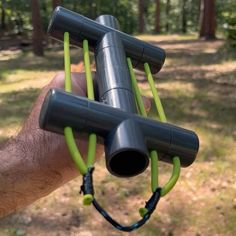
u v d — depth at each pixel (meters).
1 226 4.84
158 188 0.62
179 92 10.00
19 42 25.25
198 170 5.91
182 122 7.95
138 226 0.59
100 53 0.81
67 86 0.72
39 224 4.88
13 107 9.30
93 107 0.64
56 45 20.20
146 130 0.66
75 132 0.64
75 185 5.53
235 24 15.53
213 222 4.84
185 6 36.94
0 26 33.53
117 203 5.26
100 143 0.65
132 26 36.78
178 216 4.95
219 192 5.39
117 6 35.56
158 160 0.70
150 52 0.88
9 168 0.86
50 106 0.62
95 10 34.09
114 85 0.72
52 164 0.85
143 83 5.88
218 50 15.74
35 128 0.87
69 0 32.97
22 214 5.02
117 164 0.63
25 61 16.20
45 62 15.76
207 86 10.47
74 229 4.82
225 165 6.04
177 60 14.28
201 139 7.02
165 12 38.94
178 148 0.68
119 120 0.65
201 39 20.89
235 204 5.12
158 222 4.84
